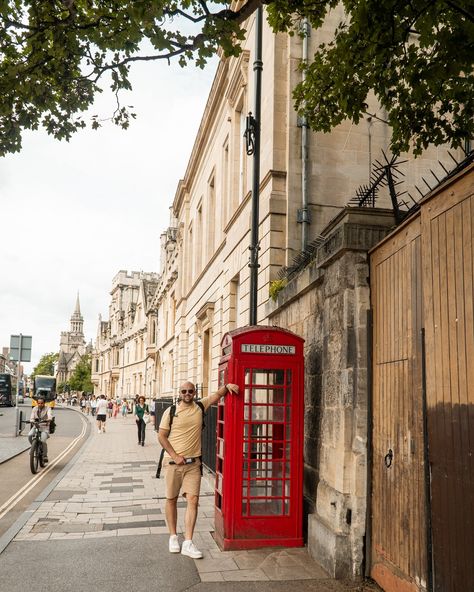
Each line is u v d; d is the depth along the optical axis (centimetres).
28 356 2192
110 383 8344
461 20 555
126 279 8431
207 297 2134
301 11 651
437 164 1239
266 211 1175
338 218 630
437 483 409
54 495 966
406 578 457
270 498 632
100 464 1434
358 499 532
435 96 651
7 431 2528
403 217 534
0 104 638
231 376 642
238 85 1587
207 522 759
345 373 556
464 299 384
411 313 469
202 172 2438
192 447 618
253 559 585
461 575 377
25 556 599
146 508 851
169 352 3775
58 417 4444
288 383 651
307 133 1177
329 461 590
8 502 915
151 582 519
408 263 479
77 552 612
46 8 591
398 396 486
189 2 567
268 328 657
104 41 587
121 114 676
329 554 539
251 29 1452
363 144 1198
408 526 457
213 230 2200
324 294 640
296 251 1135
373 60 627
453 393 393
